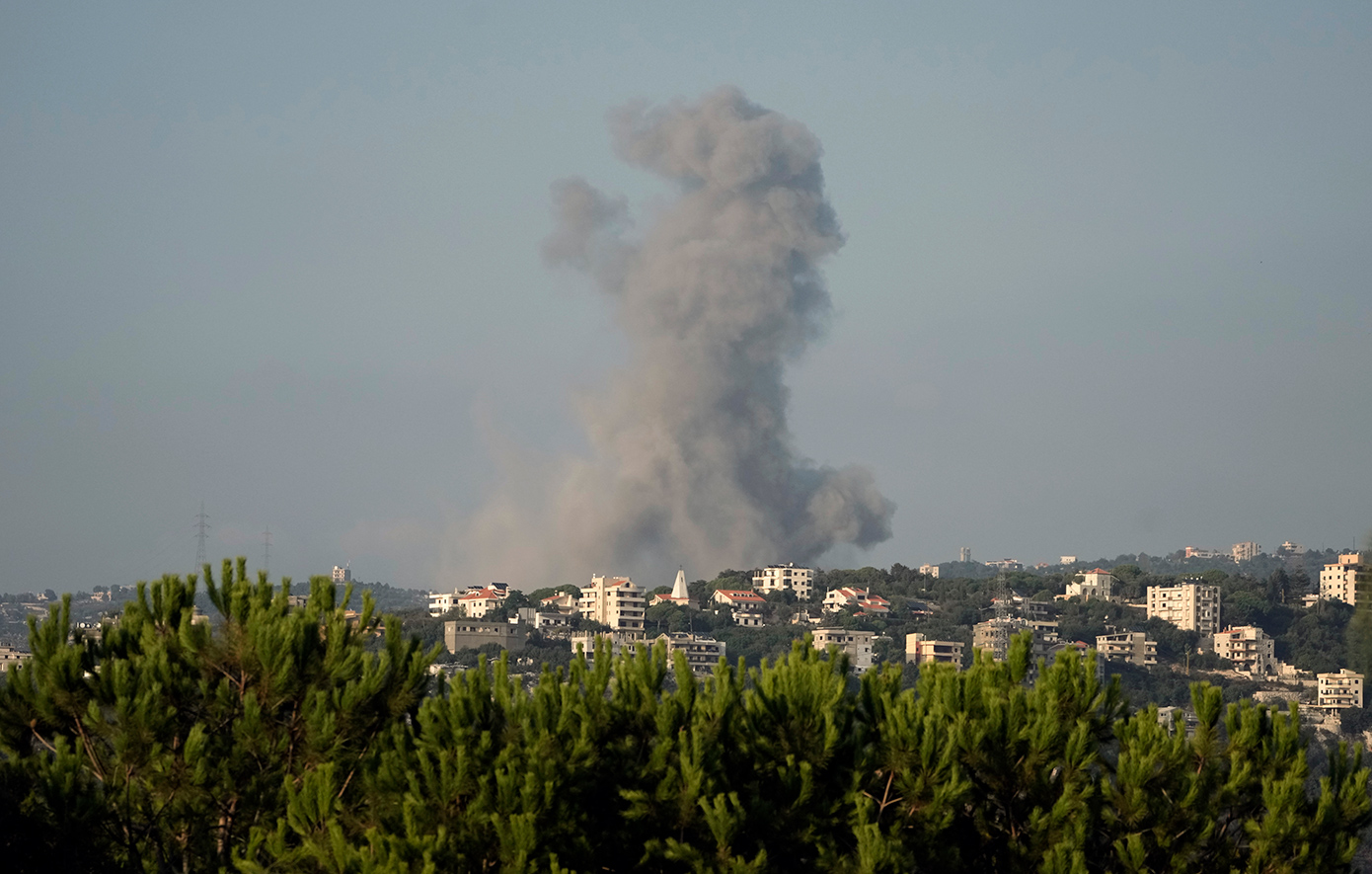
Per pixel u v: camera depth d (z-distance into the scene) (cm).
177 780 8675
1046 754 8981
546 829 7994
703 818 8394
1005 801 9100
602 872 8394
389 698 9081
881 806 8906
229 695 9100
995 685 9725
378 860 7844
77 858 8494
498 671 9162
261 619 9231
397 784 8306
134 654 9456
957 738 8962
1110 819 9100
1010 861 8931
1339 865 9050
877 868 8262
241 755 8825
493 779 8106
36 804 8481
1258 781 9350
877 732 9206
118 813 8712
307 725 8825
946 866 8712
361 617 9706
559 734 8494
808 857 8631
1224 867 9175
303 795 8275
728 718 8931
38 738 9156
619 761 8619
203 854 8950
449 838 7875
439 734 8456
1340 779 9462
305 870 8094
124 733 8688
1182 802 9069
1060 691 9462
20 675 9094
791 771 8688
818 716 8931
